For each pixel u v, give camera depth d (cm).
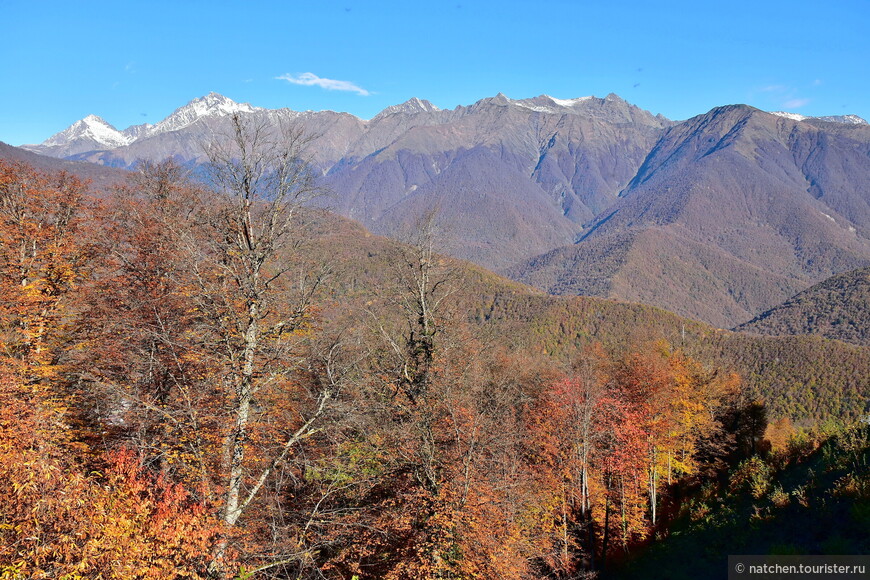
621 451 2880
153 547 1077
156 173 2536
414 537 1706
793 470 2272
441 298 2266
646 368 3438
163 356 1634
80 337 1983
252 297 1412
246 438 1384
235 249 1476
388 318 2320
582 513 2928
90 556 970
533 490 2370
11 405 1460
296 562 1559
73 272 2128
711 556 1980
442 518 1636
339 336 1694
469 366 2373
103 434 1656
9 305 1875
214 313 1416
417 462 1794
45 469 1048
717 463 3562
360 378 1859
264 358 1488
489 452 2127
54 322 2012
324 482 1784
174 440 1406
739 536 1964
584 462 2675
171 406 1475
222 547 1191
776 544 1716
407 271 2244
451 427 1902
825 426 2566
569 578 2381
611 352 6581
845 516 1612
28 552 941
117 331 1808
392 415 1992
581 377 3012
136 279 2009
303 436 1534
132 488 1160
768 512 1941
